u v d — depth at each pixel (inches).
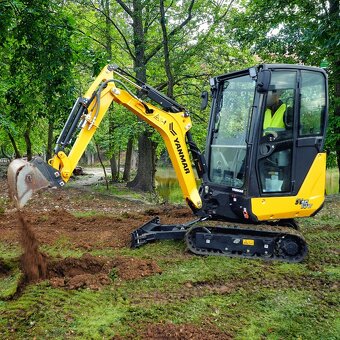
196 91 639.1
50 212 350.9
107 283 190.7
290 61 525.0
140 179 648.4
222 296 180.9
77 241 263.7
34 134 783.1
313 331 152.5
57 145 216.5
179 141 241.8
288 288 190.7
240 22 530.9
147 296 178.7
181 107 243.9
